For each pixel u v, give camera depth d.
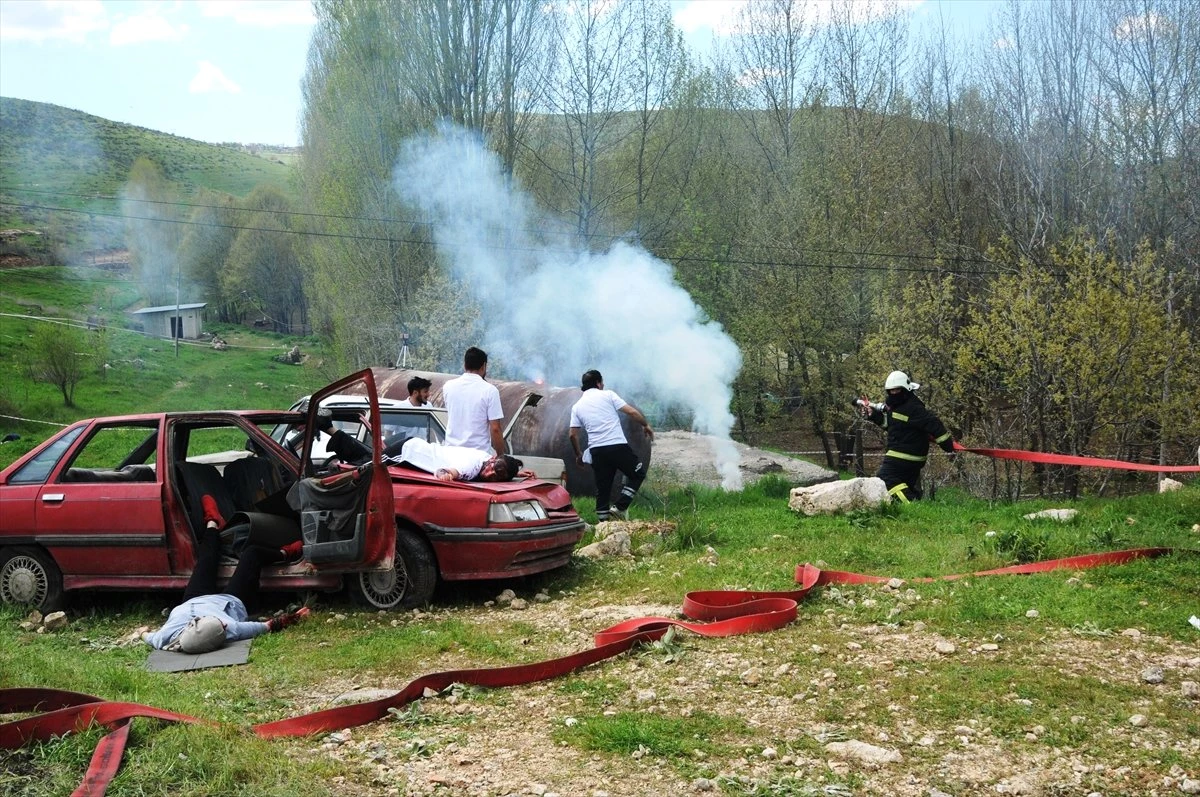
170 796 4.11
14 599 8.34
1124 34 31.62
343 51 36.91
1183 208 29.36
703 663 5.95
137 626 7.92
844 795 4.15
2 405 41.09
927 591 7.29
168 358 60.72
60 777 4.22
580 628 7.07
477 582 8.51
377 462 7.55
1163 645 5.94
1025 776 4.32
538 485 8.62
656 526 10.25
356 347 36.16
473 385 9.45
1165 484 12.05
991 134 37.00
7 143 148.75
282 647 6.94
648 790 4.25
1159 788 4.18
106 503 8.13
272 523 7.99
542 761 4.60
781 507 11.83
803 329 34.78
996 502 11.69
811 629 6.56
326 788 4.26
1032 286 23.08
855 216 36.75
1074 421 21.69
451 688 5.59
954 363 24.80
